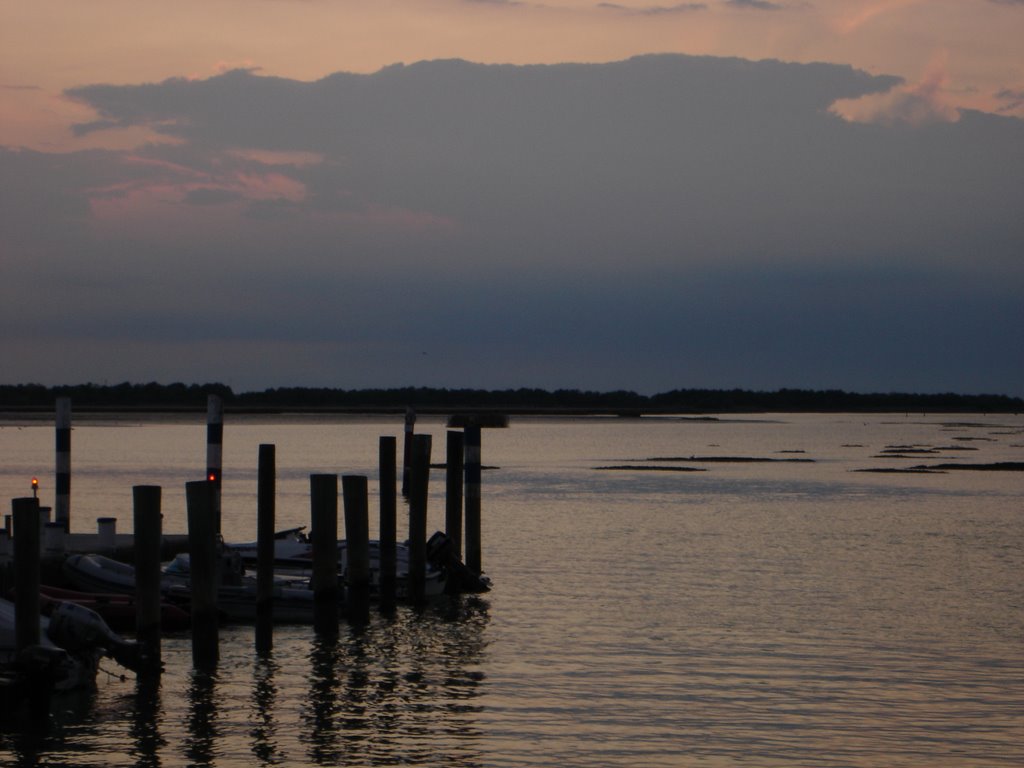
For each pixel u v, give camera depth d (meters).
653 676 31.56
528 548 57.78
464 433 45.75
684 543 60.41
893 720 27.61
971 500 88.00
